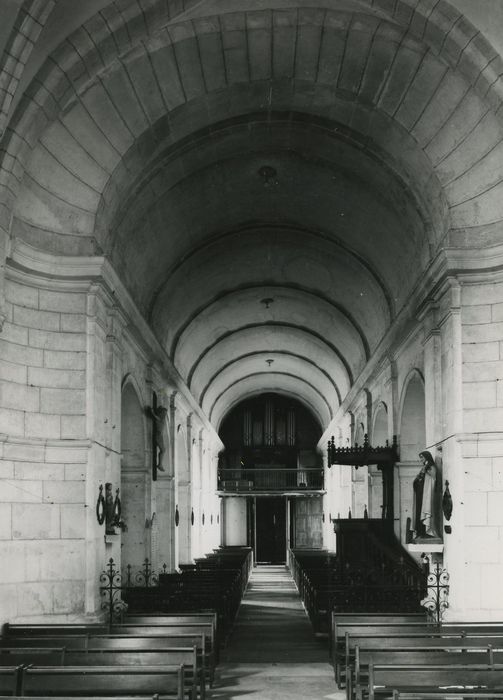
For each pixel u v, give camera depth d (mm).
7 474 14555
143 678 9297
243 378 43875
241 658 15898
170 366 26578
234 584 22484
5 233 13805
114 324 17250
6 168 13477
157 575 22797
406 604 17188
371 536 23516
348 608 17062
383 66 15297
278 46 15078
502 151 15195
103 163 15750
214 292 28297
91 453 15281
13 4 12039
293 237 24750
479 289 15805
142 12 13531
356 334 29547
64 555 14922
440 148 15875
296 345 36938
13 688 9227
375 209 20562
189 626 13211
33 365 15273
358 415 32375
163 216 20516
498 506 15195
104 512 15812
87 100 14805
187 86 15664
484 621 14547
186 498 32125
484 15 13039
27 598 14484
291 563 42562
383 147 17469
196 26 14438
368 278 24672
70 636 12281
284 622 22234
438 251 16031
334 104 16812
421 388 21406
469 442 15453
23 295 15320
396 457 22875
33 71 13242
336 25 14547
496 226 15805
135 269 21031
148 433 22656
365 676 10828
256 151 19547
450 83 14898
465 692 8734
